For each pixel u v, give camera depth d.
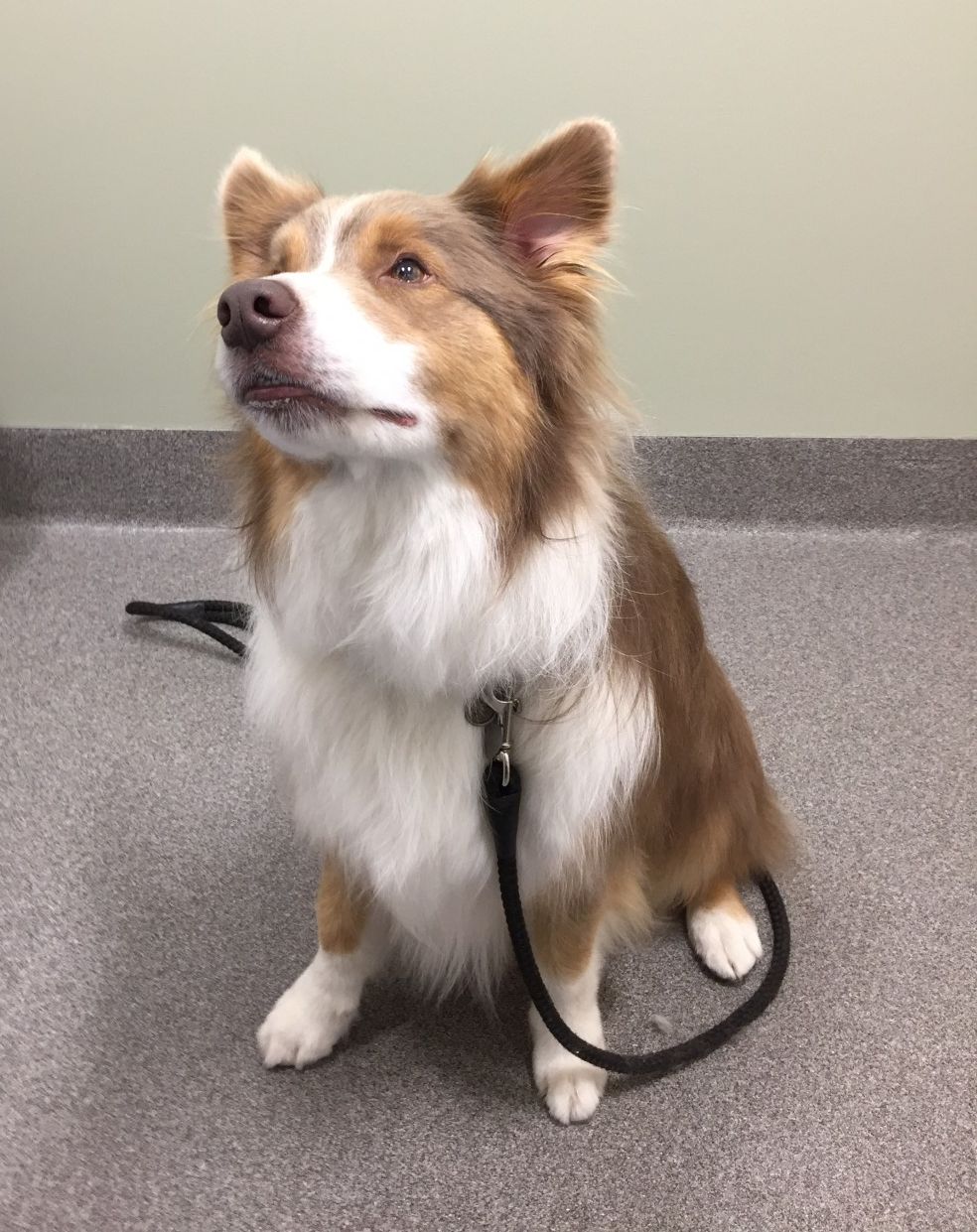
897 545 2.51
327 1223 1.11
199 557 2.38
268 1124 1.21
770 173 2.17
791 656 2.08
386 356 0.88
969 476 2.53
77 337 2.35
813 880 1.56
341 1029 1.29
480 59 2.04
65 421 2.45
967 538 2.54
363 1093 1.25
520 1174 1.16
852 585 2.34
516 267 1.02
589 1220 1.11
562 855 1.07
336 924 1.22
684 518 2.56
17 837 1.59
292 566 1.02
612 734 1.03
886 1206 1.13
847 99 2.09
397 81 2.06
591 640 1.00
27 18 1.98
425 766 1.03
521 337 0.98
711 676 1.28
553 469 0.99
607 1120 1.21
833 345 2.38
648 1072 1.26
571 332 1.02
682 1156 1.18
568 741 1.02
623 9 1.99
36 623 2.11
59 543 2.43
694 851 1.36
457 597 0.96
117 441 2.44
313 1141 1.19
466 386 0.93
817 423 2.49
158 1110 1.22
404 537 0.95
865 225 2.23
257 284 0.85
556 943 1.16
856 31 2.01
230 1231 1.10
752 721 1.88
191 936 1.44
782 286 2.31
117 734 1.81
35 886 1.51
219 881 1.53
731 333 2.37
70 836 1.59
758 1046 1.31
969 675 2.03
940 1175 1.16
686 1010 1.37
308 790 1.12
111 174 2.16
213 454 2.44
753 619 2.20
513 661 0.99
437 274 0.95
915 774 1.76
